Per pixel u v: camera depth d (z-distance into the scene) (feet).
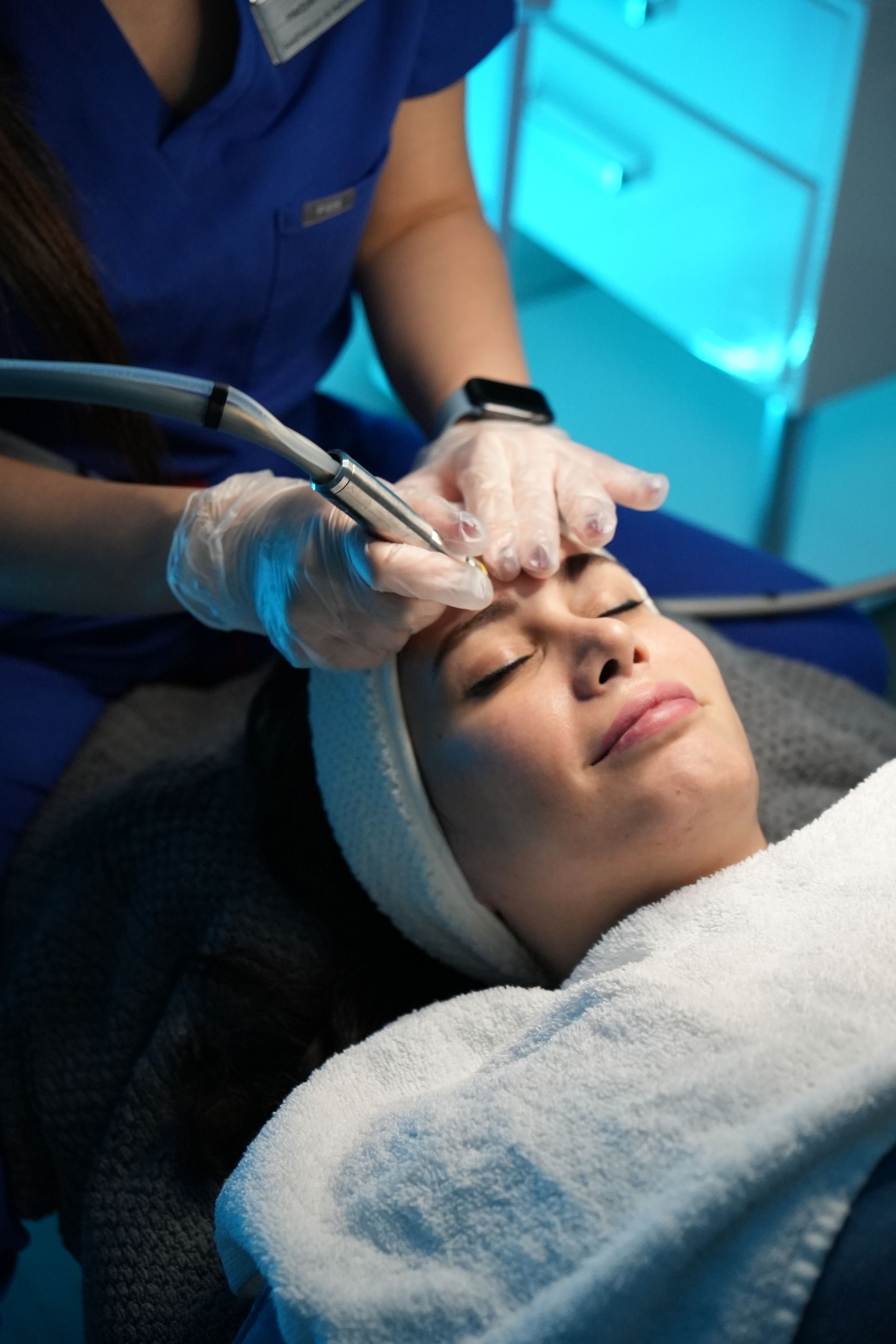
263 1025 3.70
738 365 7.25
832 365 6.98
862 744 4.53
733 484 8.20
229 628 3.59
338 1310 2.54
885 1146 2.38
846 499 8.04
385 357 4.86
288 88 3.84
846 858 3.18
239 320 4.29
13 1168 3.99
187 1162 3.47
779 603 5.09
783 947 2.93
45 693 4.59
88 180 3.74
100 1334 3.31
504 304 4.80
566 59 6.75
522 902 3.48
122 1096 3.68
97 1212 3.48
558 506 3.77
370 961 3.79
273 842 3.96
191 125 3.72
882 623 7.48
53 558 3.69
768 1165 2.32
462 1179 2.67
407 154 4.65
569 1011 2.95
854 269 6.61
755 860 3.25
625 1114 2.57
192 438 4.48
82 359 3.74
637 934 3.19
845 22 5.75
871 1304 2.26
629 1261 2.31
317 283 4.40
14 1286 4.77
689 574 5.15
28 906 4.28
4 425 4.18
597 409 8.86
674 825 3.22
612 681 3.30
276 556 3.19
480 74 6.37
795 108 6.14
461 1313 2.47
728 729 3.45
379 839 3.59
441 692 3.44
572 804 3.25
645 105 6.64
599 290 9.90
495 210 6.70
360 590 3.06
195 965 3.84
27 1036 4.00
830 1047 2.55
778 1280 2.29
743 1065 2.54
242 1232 2.81
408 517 2.77
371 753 3.52
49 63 3.52
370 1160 2.91
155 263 3.96
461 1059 3.23
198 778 4.25
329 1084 3.21
